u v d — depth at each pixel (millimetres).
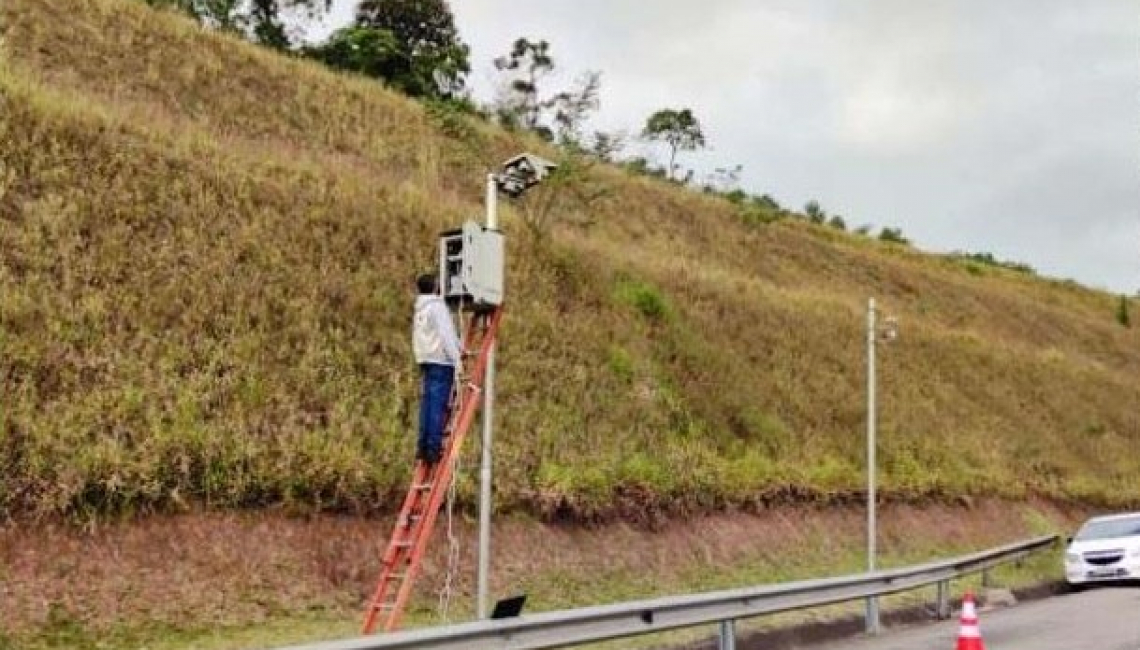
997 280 70125
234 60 31234
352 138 30656
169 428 13695
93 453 12641
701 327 28922
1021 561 26688
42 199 16359
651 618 12039
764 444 25250
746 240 46062
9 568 11422
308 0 43469
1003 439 37531
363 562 14344
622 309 25609
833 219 69312
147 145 19500
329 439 15203
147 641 11508
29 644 10797
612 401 21688
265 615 12742
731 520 21641
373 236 20797
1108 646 14688
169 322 15625
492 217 12945
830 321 36375
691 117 57531
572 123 35250
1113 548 25094
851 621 16938
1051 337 59594
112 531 12430
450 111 35344
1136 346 66188
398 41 45094
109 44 27703
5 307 14008
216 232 18047
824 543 23703
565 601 16078
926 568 18547
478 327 14125
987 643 15148
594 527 18141
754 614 13617
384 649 9070
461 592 15023
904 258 63188
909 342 40844
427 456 11898
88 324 14633
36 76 22016
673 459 21297
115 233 16469
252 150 23234
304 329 17078
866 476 27109
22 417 12617
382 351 17938
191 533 13055
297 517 14195
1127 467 42969
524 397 19766
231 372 15312
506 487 16938
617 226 38062
